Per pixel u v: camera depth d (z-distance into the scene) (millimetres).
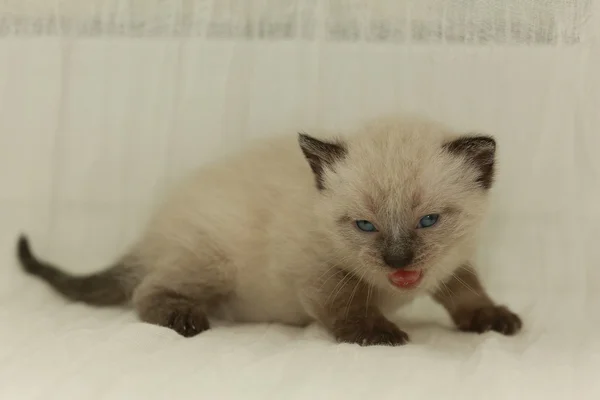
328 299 459
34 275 515
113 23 526
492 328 466
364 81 522
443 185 445
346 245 452
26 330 441
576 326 464
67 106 532
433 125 475
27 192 536
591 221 514
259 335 447
